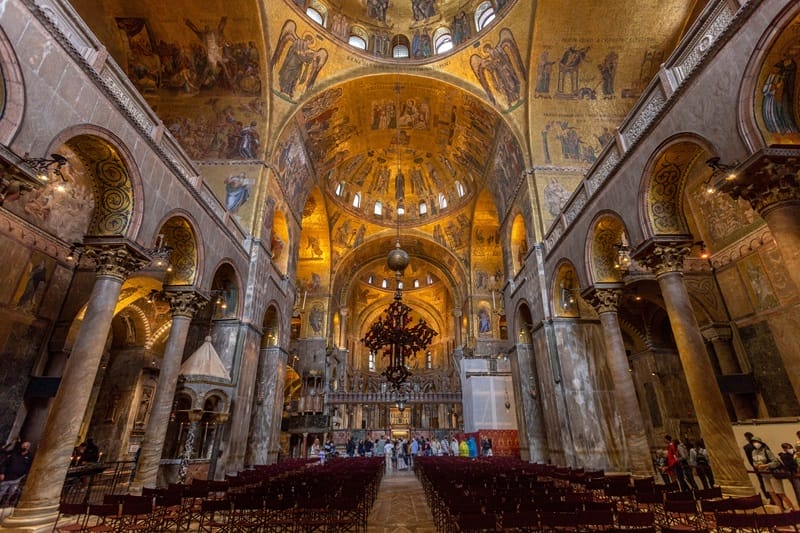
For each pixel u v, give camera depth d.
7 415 10.34
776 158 5.74
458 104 19.52
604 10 14.52
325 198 26.98
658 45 15.05
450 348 38.53
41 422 10.90
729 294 12.82
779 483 6.48
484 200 27.19
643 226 8.66
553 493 6.12
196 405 10.51
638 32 14.82
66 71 6.45
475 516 4.21
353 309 39.25
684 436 14.62
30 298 11.02
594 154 16.12
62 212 11.98
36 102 5.88
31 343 11.03
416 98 20.36
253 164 15.73
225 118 16.22
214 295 13.60
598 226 11.01
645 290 14.06
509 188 19.02
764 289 11.73
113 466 14.92
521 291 17.50
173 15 14.32
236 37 14.88
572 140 16.33
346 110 20.31
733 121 6.38
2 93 5.47
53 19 6.39
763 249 11.78
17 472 8.73
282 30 15.65
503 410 20.53
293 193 19.72
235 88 16.05
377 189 30.33
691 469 9.26
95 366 7.10
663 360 15.83
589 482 7.20
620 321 16.61
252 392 13.91
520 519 4.27
